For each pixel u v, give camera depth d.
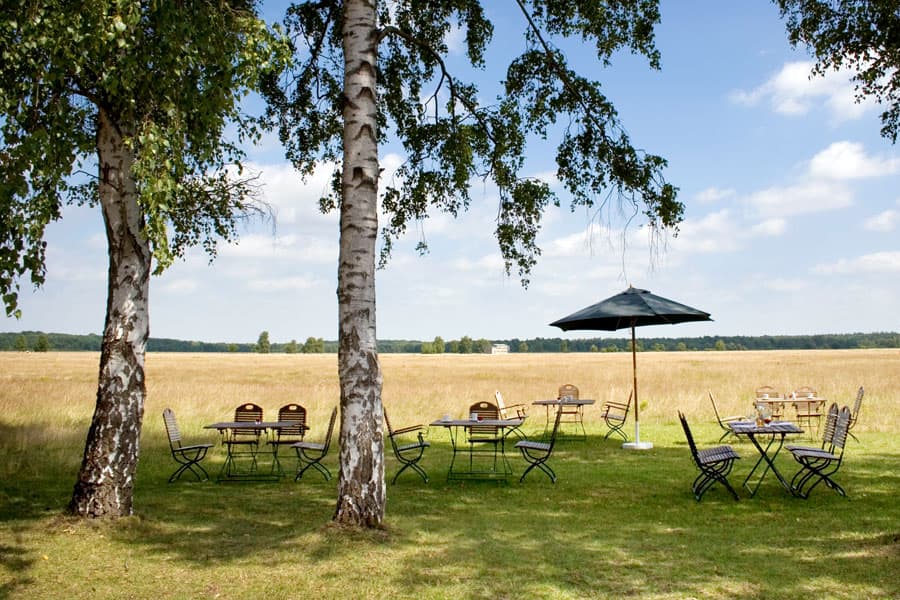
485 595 4.68
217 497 8.45
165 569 5.27
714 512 7.51
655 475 10.01
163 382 30.81
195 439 14.16
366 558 5.51
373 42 6.77
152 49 5.62
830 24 8.06
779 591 4.72
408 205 9.72
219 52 5.89
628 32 8.72
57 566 5.35
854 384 24.30
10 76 5.06
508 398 21.73
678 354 92.50
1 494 8.37
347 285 6.37
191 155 6.63
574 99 8.86
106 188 6.87
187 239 10.55
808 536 6.30
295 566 5.30
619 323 13.32
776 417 14.59
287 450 13.30
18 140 5.04
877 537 6.12
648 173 8.62
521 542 6.15
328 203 9.63
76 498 6.74
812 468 8.21
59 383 28.41
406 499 8.38
